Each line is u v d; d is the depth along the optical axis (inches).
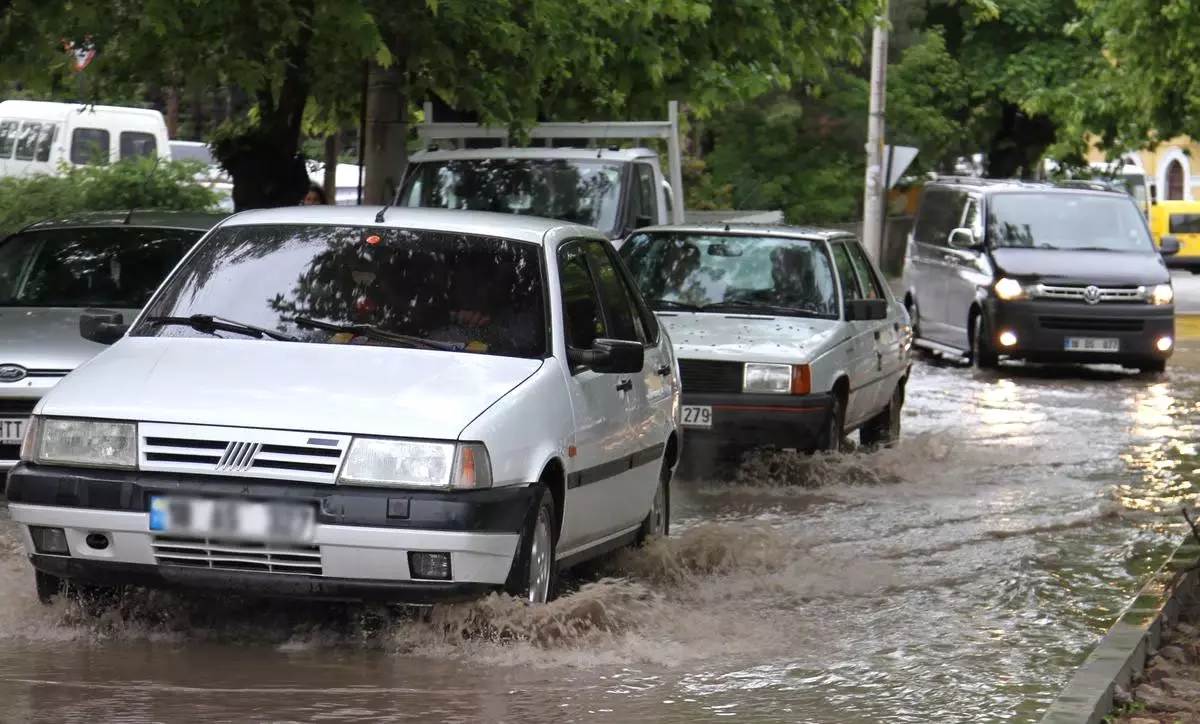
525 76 2031.3
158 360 884.0
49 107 3730.3
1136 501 1451.8
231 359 882.1
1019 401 2265.0
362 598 816.3
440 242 967.6
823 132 4899.1
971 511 1385.3
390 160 2111.2
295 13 1760.6
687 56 2337.6
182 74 2016.5
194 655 827.4
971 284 2748.5
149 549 815.7
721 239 1673.2
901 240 5270.7
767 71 2439.7
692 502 1412.4
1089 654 896.9
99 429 828.0
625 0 2053.4
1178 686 844.0
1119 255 2726.4
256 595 828.0
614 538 1028.5
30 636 853.2
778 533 1248.2
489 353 911.7
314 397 836.6
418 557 810.2
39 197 2603.3
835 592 1059.3
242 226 992.9
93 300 1437.0
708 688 808.3
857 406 1621.6
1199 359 2947.8
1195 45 3218.5
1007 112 5364.2
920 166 5093.5
